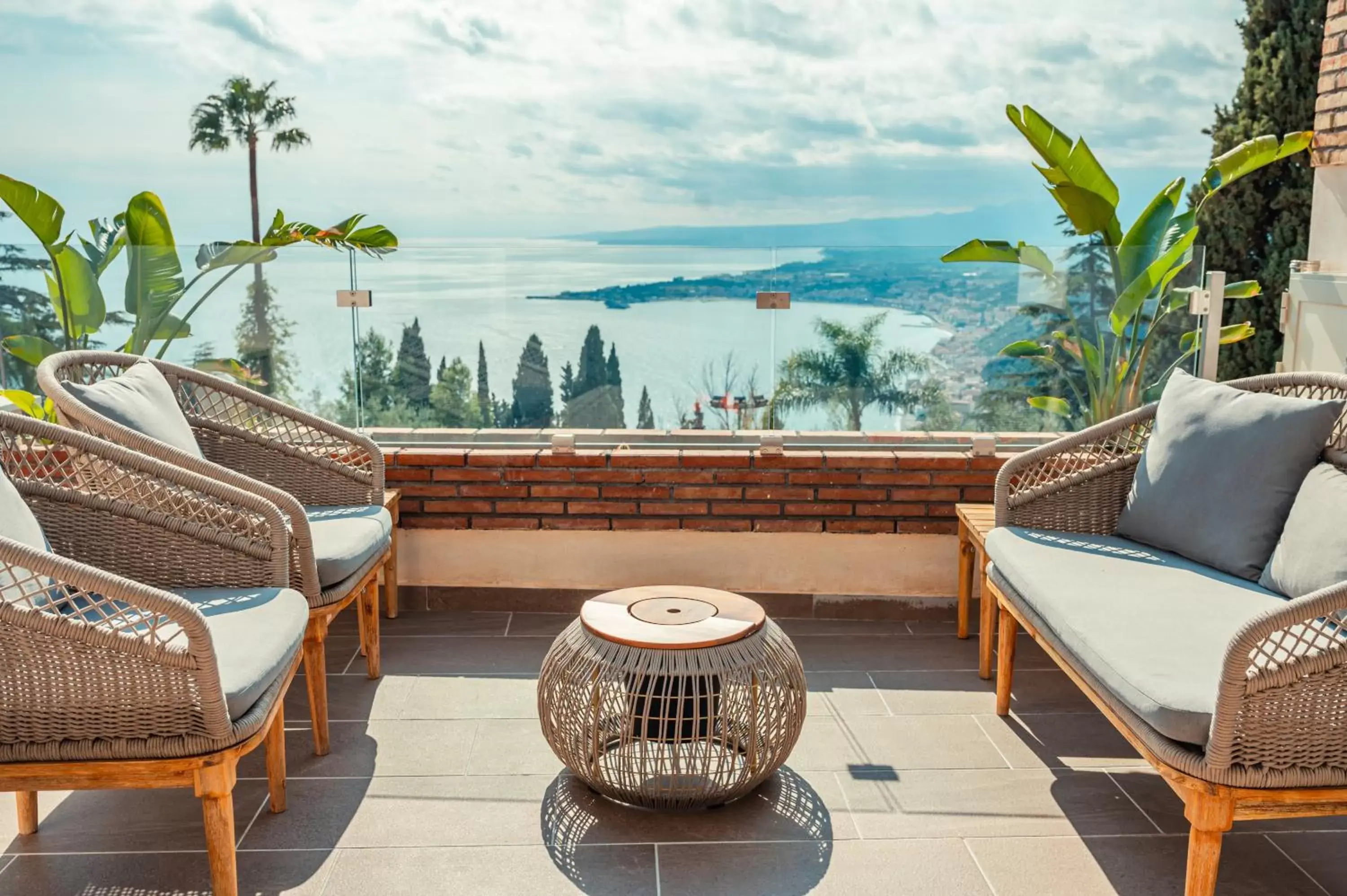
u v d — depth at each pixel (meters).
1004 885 2.29
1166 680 2.07
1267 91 9.18
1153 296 3.92
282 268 3.99
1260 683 1.89
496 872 2.33
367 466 3.55
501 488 3.99
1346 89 4.49
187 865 2.35
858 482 3.95
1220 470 2.83
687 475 3.96
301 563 2.75
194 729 1.99
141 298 3.98
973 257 3.92
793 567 4.02
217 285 4.00
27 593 2.11
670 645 2.46
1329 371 4.45
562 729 2.56
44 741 1.97
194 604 2.46
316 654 2.82
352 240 4.84
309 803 2.63
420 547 4.05
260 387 4.05
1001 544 3.07
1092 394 4.00
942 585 4.01
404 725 3.07
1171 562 2.86
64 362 2.97
